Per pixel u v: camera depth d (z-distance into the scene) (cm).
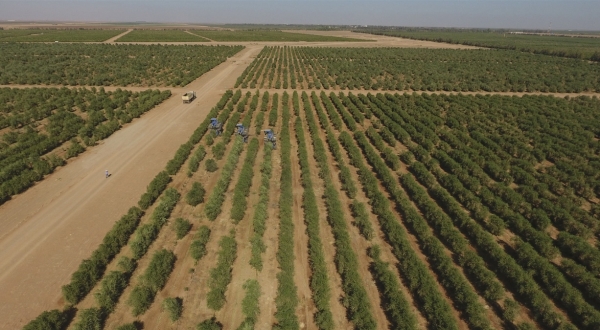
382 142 5084
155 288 2438
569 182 4050
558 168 4444
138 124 5903
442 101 7512
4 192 3578
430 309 2302
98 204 3550
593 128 5731
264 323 2253
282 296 2383
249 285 2462
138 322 2250
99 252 2692
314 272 2602
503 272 2664
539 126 5916
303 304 2419
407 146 5197
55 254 2828
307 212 3297
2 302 2372
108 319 2269
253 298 2353
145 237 2897
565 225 3272
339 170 4403
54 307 2345
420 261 2681
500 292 2423
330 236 3106
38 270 2656
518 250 2838
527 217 3481
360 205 3425
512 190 3775
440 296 2375
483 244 2925
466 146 4997
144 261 2780
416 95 7850
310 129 5662
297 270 2711
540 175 4175
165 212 3278
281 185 3856
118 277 2473
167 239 3030
